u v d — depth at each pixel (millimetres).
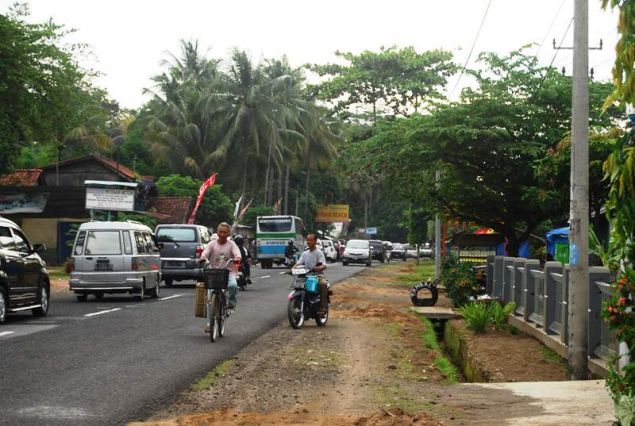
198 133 61000
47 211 45375
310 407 8859
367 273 47906
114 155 65250
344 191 102562
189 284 31359
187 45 65750
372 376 11234
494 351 14359
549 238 23562
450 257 25391
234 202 67625
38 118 29234
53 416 8000
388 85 55469
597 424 7938
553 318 14922
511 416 8367
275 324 17875
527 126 25922
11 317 17609
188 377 10469
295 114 64438
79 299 22969
